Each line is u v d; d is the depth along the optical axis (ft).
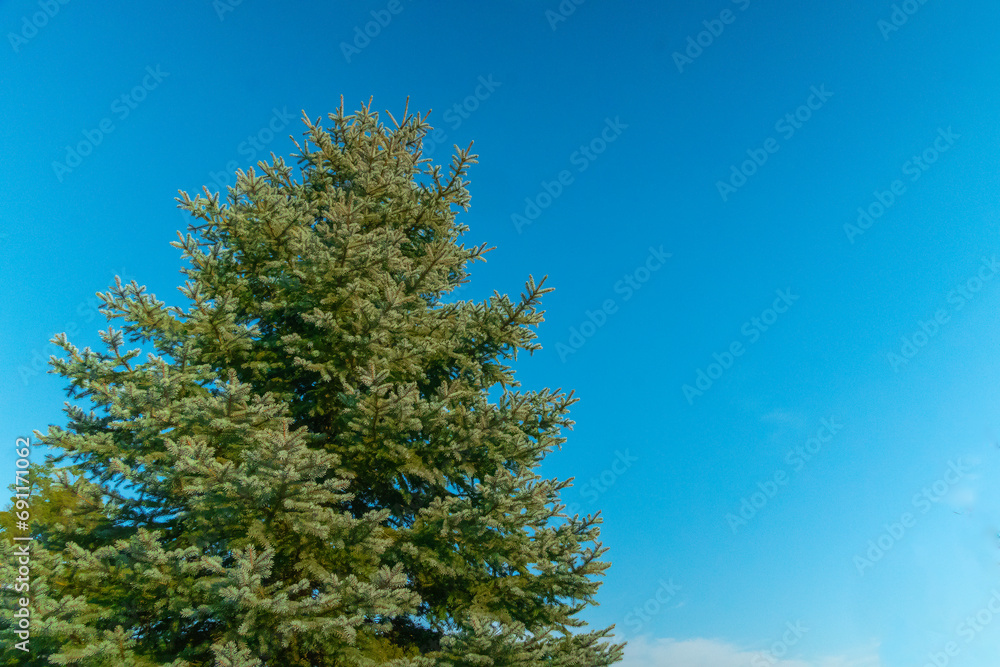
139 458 25.95
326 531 25.11
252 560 21.72
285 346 33.45
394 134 44.50
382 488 34.99
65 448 28.37
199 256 32.89
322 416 35.78
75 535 27.91
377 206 41.29
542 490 29.71
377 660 27.07
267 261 35.73
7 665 22.99
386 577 23.16
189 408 24.54
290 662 26.25
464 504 28.84
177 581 24.91
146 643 25.67
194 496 24.32
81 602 22.90
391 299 30.68
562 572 30.01
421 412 30.78
